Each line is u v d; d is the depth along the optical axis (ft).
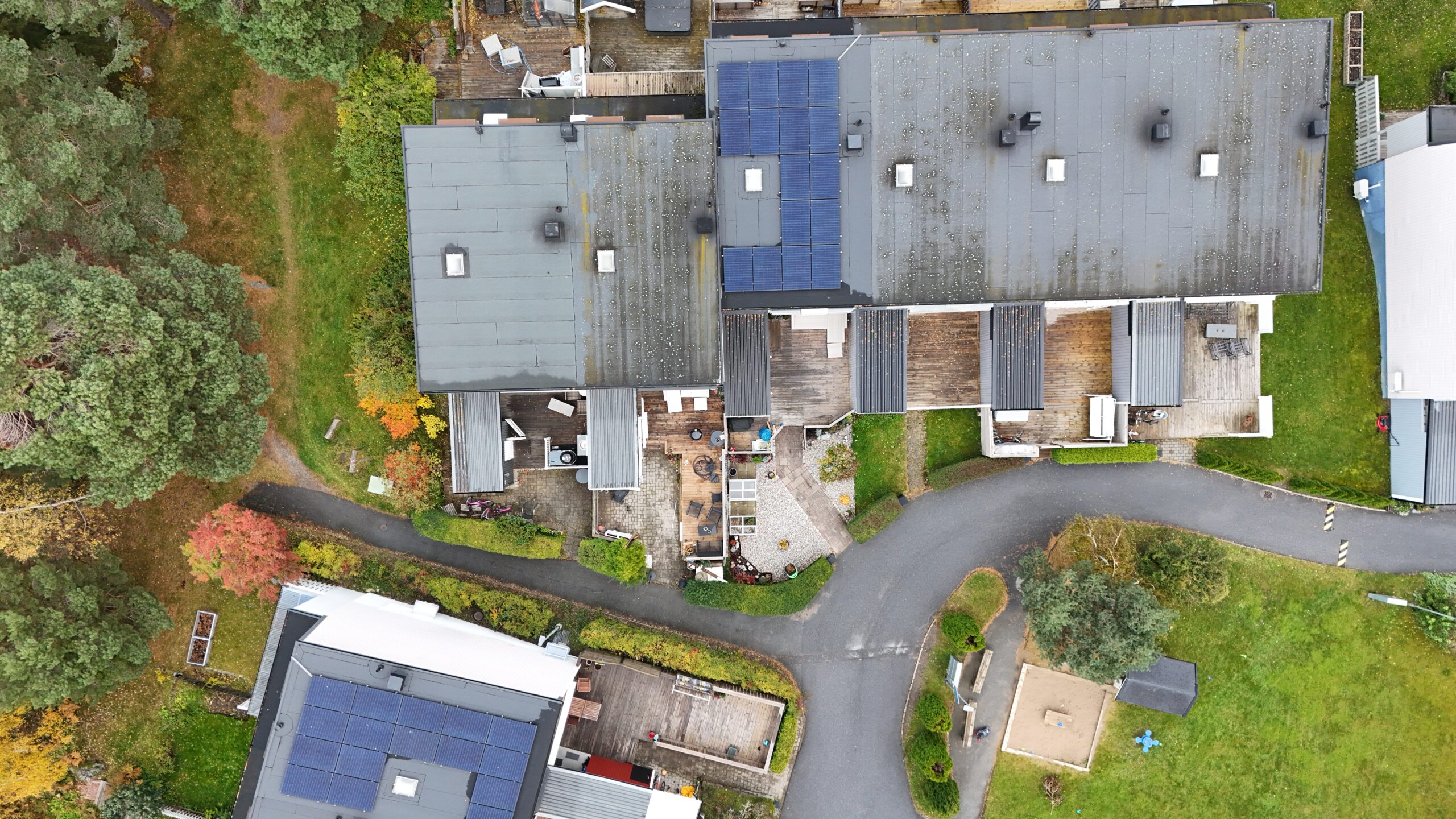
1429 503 112.16
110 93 104.27
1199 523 120.47
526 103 108.88
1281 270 104.63
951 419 119.96
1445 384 107.04
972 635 113.60
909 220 104.32
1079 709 120.88
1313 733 120.16
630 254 101.71
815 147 103.19
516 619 117.91
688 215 101.40
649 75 113.39
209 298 100.78
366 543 121.60
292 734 102.73
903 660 121.39
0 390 83.87
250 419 104.22
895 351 108.78
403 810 102.27
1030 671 121.08
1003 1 113.80
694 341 102.78
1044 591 107.96
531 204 100.94
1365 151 115.75
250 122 117.29
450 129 99.76
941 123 102.89
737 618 121.60
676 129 100.27
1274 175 103.30
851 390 114.32
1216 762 120.88
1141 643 104.99
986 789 121.70
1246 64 102.01
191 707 121.08
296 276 118.93
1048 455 120.16
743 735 120.57
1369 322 117.70
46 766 114.73
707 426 118.11
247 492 121.39
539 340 102.68
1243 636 120.16
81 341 88.28
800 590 116.98
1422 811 118.93
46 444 89.10
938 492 121.39
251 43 101.19
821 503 120.57
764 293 105.50
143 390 91.61
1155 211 103.96
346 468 120.78
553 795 109.50
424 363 102.83
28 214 92.53
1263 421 116.37
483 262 101.60
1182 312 108.47
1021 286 105.29
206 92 116.98
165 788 120.98
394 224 116.47
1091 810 121.08
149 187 108.68
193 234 118.11
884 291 105.40
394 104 109.40
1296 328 118.11
